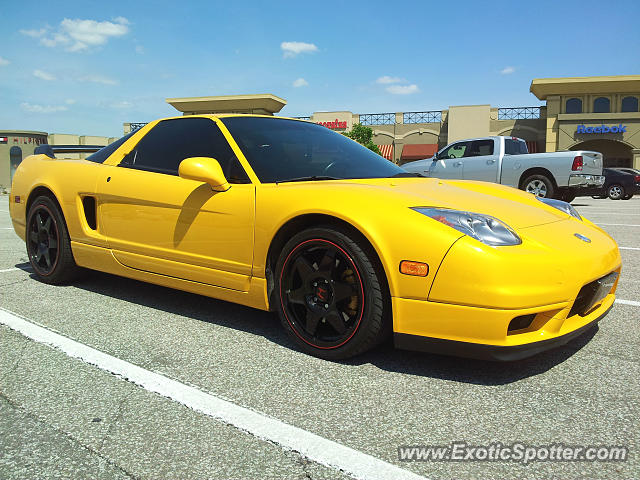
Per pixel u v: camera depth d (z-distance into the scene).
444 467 1.39
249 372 2.03
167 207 2.69
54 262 3.41
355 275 2.03
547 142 36.38
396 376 1.99
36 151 3.81
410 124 43.25
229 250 2.44
